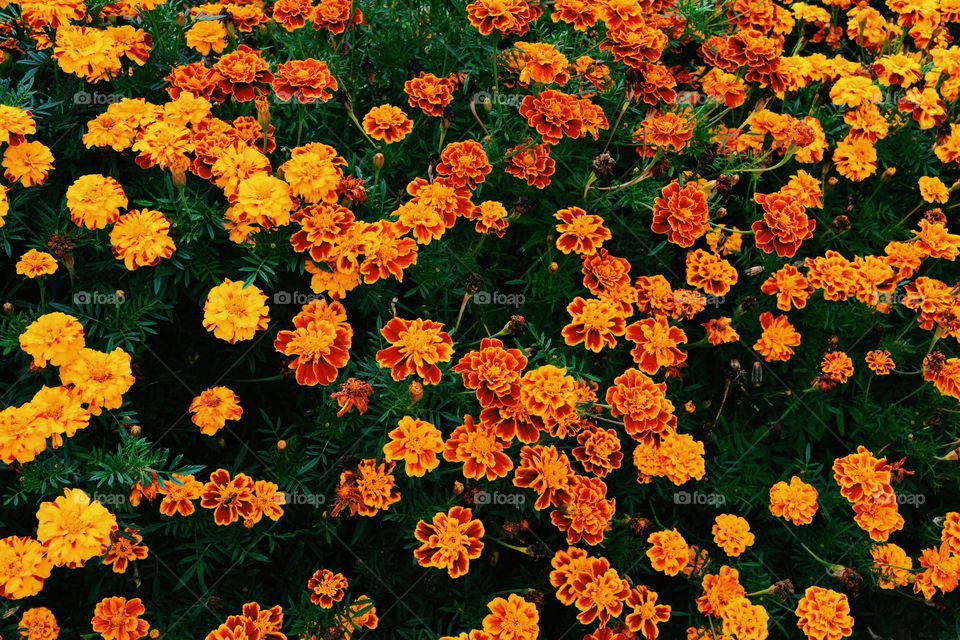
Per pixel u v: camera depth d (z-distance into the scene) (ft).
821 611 3.17
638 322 3.30
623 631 3.16
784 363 3.57
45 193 3.20
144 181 3.24
